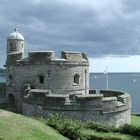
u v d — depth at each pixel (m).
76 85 41.38
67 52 41.00
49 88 39.84
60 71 40.12
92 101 33.25
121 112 35.47
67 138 23.16
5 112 24.16
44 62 39.78
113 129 28.52
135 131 27.88
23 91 39.31
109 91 45.09
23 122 22.77
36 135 21.20
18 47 46.16
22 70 41.19
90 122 29.11
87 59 43.75
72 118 33.19
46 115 33.88
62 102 33.28
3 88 46.50
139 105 83.50
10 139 19.47
